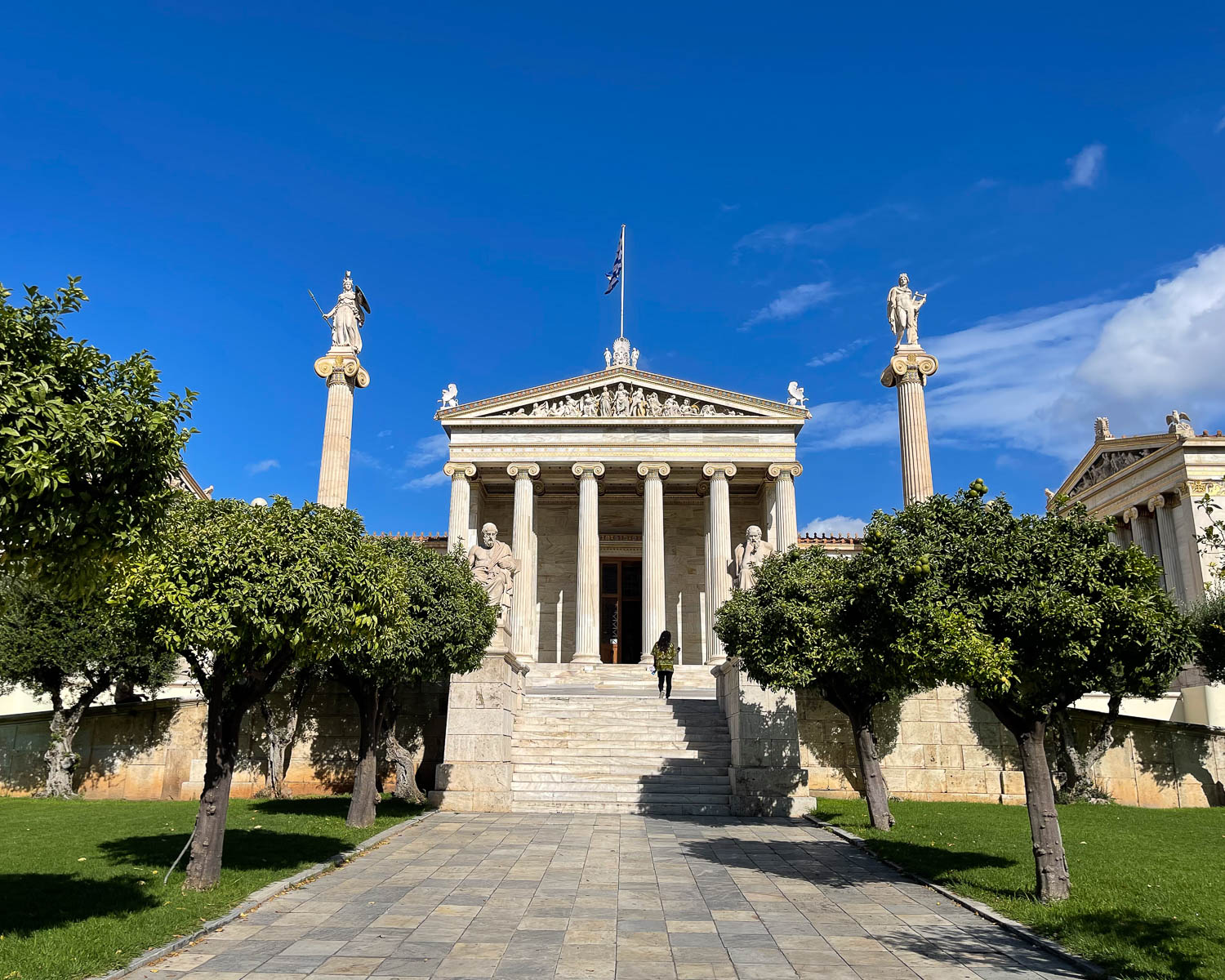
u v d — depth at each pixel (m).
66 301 10.07
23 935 10.36
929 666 13.38
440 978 9.38
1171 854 17.33
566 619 50.25
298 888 13.88
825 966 9.87
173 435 10.70
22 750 30.81
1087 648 12.66
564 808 24.06
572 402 47.28
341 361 43.09
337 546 13.62
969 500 14.52
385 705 26.44
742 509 51.53
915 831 20.34
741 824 22.12
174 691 33.75
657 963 9.95
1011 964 10.00
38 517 9.52
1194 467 44.84
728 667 28.23
